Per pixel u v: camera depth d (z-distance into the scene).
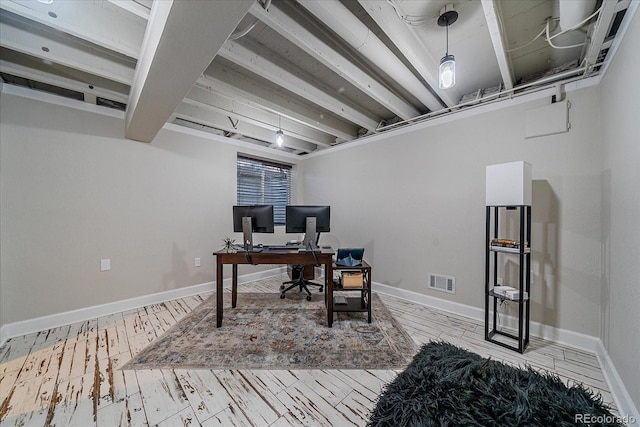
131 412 1.44
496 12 1.51
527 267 2.11
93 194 2.71
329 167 4.29
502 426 0.89
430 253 3.00
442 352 1.39
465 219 2.72
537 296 2.25
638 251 1.31
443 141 2.88
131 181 2.97
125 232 2.93
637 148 1.33
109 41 1.68
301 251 2.53
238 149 4.02
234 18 1.18
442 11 1.60
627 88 1.45
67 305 2.55
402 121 3.17
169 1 1.11
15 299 2.30
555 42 1.91
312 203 4.61
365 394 1.59
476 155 2.63
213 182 3.72
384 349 2.07
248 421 1.39
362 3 1.47
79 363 1.88
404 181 3.26
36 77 2.11
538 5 1.59
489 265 2.33
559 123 2.13
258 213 2.72
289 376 1.75
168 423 1.37
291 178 4.96
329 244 4.24
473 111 2.65
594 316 1.99
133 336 2.29
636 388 1.29
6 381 1.68
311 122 3.24
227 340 2.21
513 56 2.08
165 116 2.30
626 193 1.47
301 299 3.28
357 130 3.94
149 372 1.78
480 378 1.14
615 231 1.64
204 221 3.62
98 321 2.61
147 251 3.09
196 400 1.53
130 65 2.12
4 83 2.27
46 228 2.45
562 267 2.13
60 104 2.52
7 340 2.20
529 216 2.09
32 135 2.38
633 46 1.37
